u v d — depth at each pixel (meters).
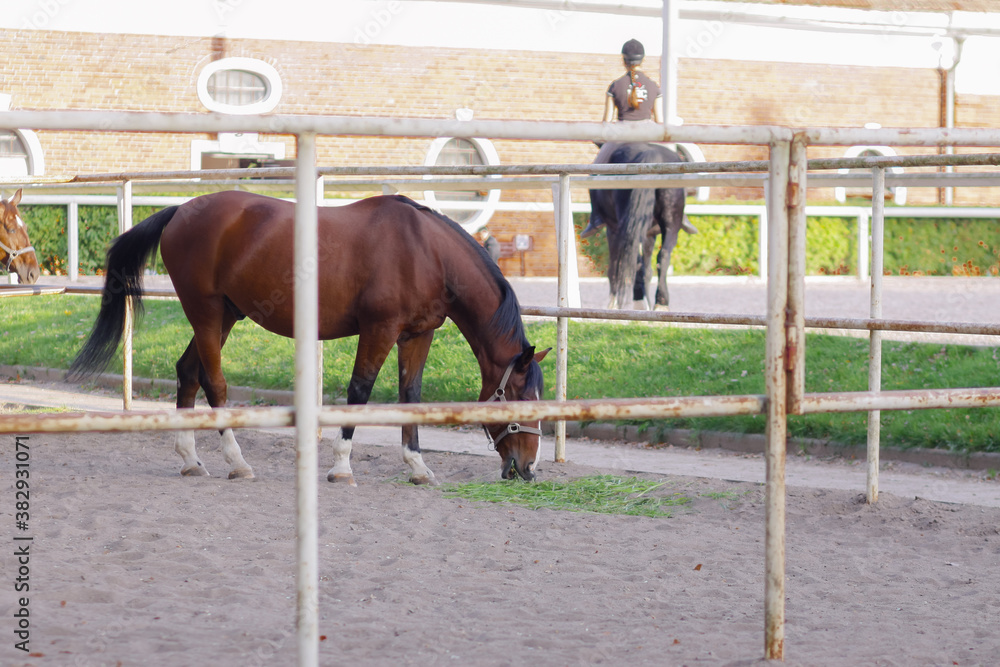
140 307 6.32
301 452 2.35
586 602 3.66
